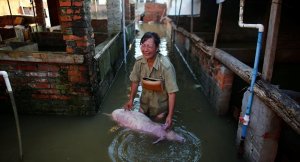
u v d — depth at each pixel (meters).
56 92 4.36
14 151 3.57
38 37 8.20
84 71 4.16
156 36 3.32
